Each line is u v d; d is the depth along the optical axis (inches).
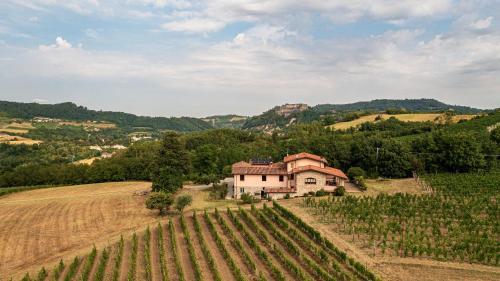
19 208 3331.7
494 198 2787.9
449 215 2399.1
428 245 1856.5
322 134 6215.6
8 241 2386.8
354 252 1876.2
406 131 5757.9
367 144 4045.3
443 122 6294.3
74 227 2662.4
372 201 2760.8
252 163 3668.8
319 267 1665.8
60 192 4367.6
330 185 3221.0
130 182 4950.8
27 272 1713.8
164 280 1633.9
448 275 1617.9
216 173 4621.1
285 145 5123.0
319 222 2361.0
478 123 5679.1
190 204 2918.3
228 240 2174.0
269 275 1706.4
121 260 1955.0
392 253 1859.0
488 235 2081.7
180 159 3799.2
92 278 1756.9
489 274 1626.5
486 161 3764.8
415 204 2640.3
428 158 3838.6
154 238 2277.3
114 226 2647.6
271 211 2551.7
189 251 1994.3
